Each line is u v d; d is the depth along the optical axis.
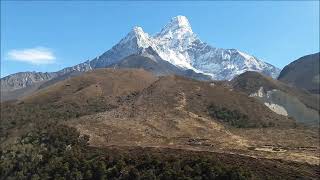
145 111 170.25
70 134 126.38
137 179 95.69
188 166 94.00
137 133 143.00
